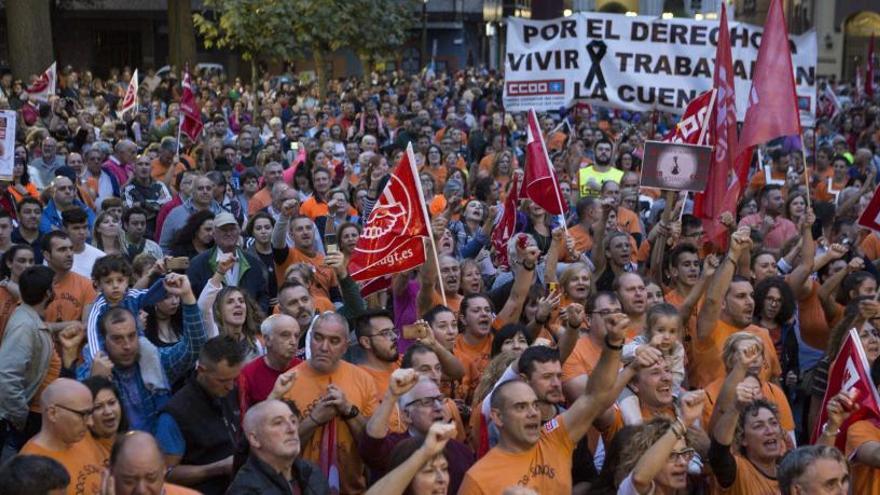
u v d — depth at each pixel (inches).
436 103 1304.1
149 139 845.8
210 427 253.1
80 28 1998.0
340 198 463.2
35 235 423.8
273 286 408.8
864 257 449.1
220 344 252.2
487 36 2150.6
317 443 255.9
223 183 522.9
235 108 1123.3
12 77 1083.3
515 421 229.3
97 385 234.5
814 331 394.9
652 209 554.9
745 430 249.1
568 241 391.5
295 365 281.0
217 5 1133.1
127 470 199.8
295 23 1079.6
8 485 178.2
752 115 442.6
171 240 430.9
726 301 331.9
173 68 1369.3
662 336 285.1
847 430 260.4
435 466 213.6
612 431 265.6
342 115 995.3
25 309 299.0
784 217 521.0
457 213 534.6
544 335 340.8
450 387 310.2
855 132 1051.9
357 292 315.6
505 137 806.5
